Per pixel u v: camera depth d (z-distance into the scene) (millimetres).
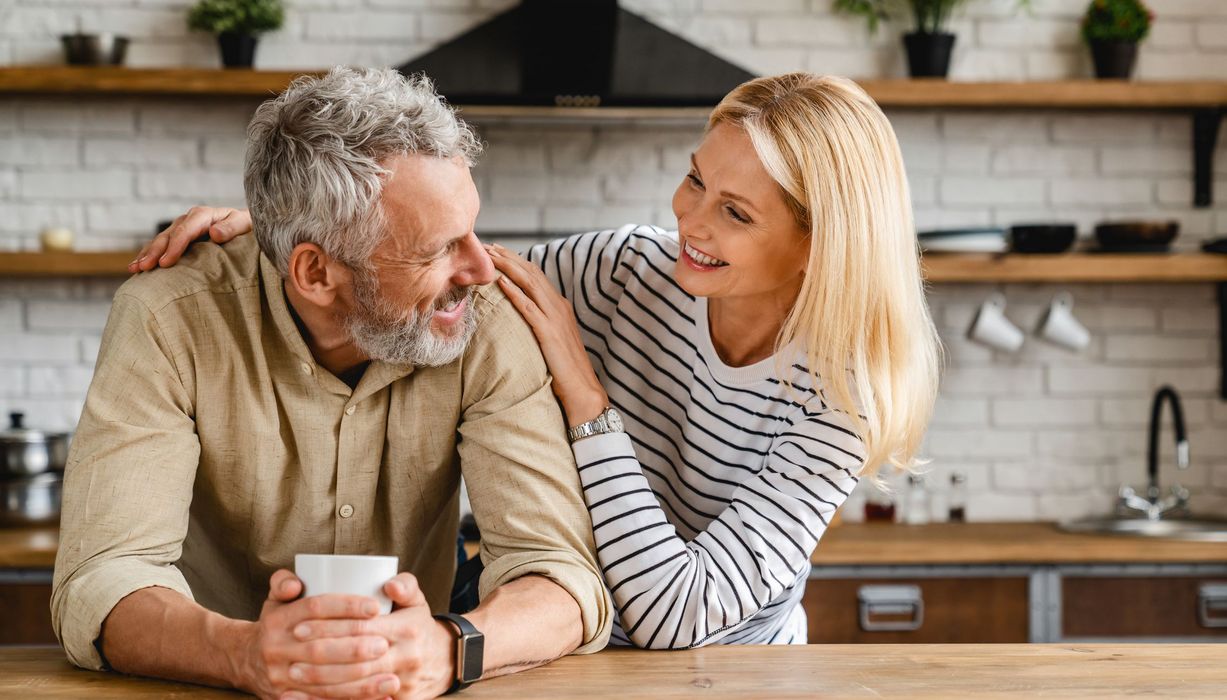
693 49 2967
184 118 3275
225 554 1478
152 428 1286
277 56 3262
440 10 3289
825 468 1449
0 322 3262
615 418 1432
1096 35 3215
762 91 1457
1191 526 3182
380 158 1231
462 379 1388
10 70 3000
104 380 1294
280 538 1426
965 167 3398
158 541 1253
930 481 3391
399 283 1270
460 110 2895
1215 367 3418
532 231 3314
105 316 3283
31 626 2688
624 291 1641
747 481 1491
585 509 1381
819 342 1432
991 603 2887
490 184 3312
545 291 1488
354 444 1389
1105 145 3408
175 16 3242
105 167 3268
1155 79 3396
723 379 1549
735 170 1409
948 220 3395
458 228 1259
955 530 3121
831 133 1404
